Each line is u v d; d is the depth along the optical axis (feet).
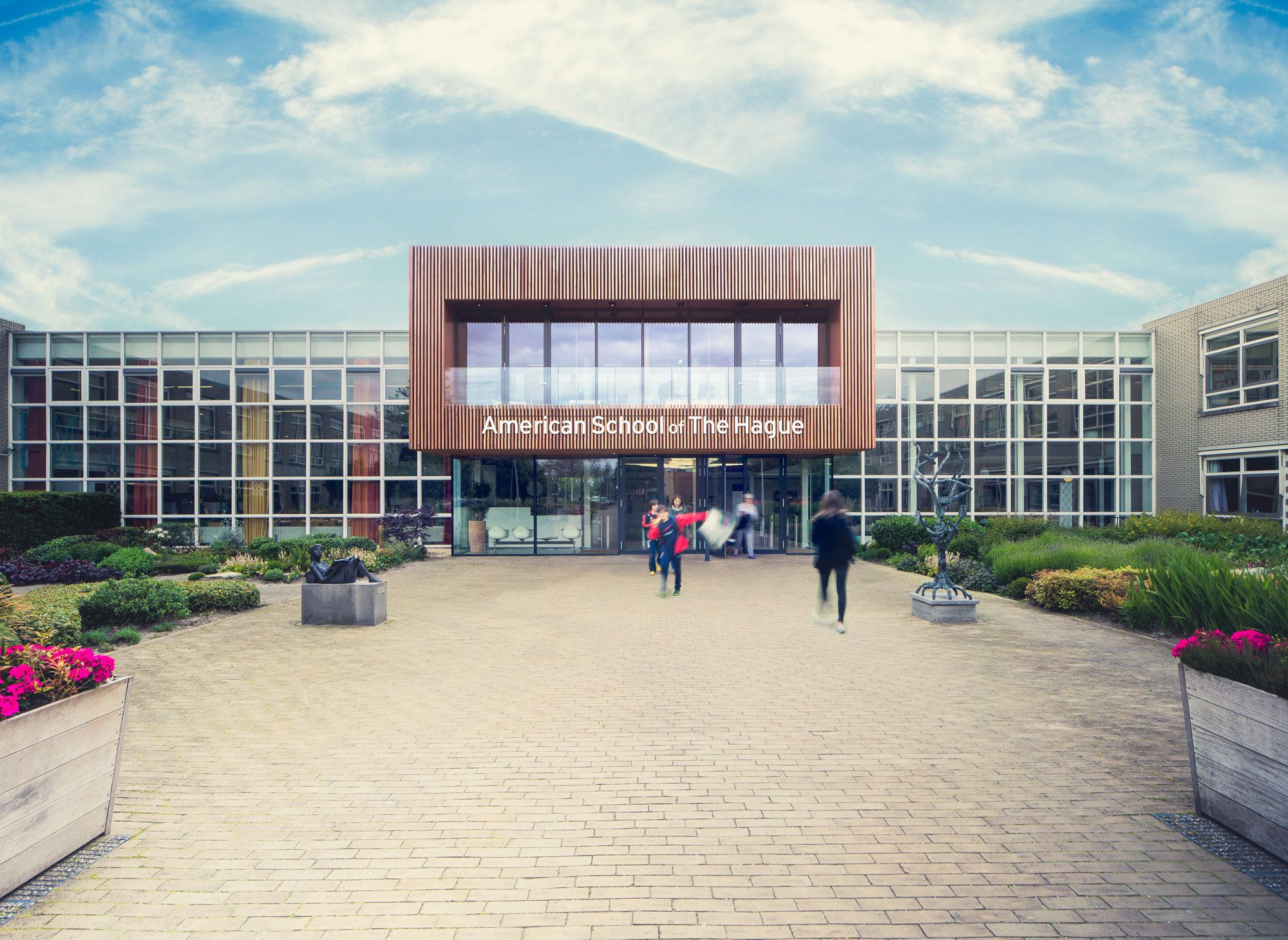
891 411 75.41
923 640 27.86
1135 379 77.87
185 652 26.53
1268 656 11.79
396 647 27.25
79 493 66.59
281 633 30.14
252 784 14.21
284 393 77.15
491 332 69.10
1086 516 76.38
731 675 22.67
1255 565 36.58
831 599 39.45
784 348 69.10
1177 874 10.62
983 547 53.31
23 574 47.16
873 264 64.49
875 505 74.84
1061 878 10.52
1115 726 17.52
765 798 13.41
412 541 68.03
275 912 9.71
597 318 69.05
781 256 64.44
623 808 13.00
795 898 9.98
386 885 10.40
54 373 76.79
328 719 18.45
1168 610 28.19
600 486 69.51
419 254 63.93
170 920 9.53
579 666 24.00
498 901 9.93
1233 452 67.67
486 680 22.33
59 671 11.43
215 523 76.23
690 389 65.72
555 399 65.41
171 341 77.00
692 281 64.18
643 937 9.09
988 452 75.92
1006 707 19.15
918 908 9.71
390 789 13.91
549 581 48.80
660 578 50.11
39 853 10.68
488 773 14.74
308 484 76.54
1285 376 62.75
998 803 13.12
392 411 76.95
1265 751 11.23
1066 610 33.45
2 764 10.05
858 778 14.30
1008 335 76.54
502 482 69.36
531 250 64.08
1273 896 10.05
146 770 14.94
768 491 69.51
